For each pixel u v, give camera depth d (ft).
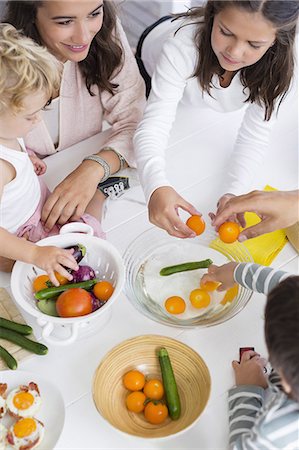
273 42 4.11
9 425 3.31
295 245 4.22
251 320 3.83
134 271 4.08
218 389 3.51
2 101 3.62
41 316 3.44
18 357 3.61
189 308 3.87
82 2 4.04
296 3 3.68
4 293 3.96
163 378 3.37
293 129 5.23
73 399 3.47
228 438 3.30
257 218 4.42
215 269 3.90
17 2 4.42
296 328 2.69
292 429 2.94
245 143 4.80
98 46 4.76
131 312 3.87
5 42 3.69
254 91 4.58
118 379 3.45
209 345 3.71
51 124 5.14
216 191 4.67
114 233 4.36
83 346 3.70
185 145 5.04
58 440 3.20
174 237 4.30
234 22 3.71
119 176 4.75
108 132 5.18
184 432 3.25
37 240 4.30
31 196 4.24
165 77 4.60
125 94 5.13
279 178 4.79
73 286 3.71
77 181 4.48
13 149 4.03
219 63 4.45
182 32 4.53
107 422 3.16
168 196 4.13
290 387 2.77
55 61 4.03
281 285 2.92
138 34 8.31
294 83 4.93
